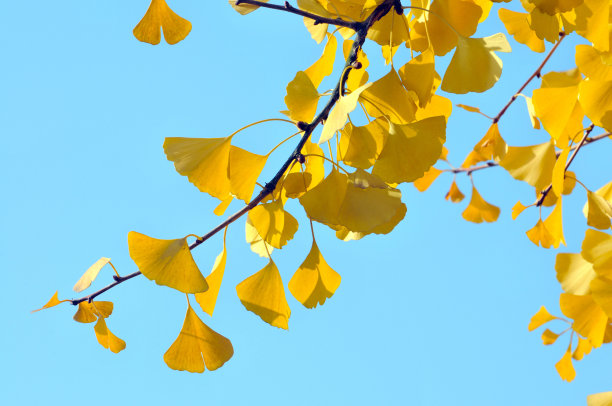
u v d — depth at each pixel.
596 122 1.45
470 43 1.47
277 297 1.49
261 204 1.47
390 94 1.47
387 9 1.48
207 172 1.46
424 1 1.53
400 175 1.44
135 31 1.50
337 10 1.52
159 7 1.49
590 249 1.47
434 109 1.55
